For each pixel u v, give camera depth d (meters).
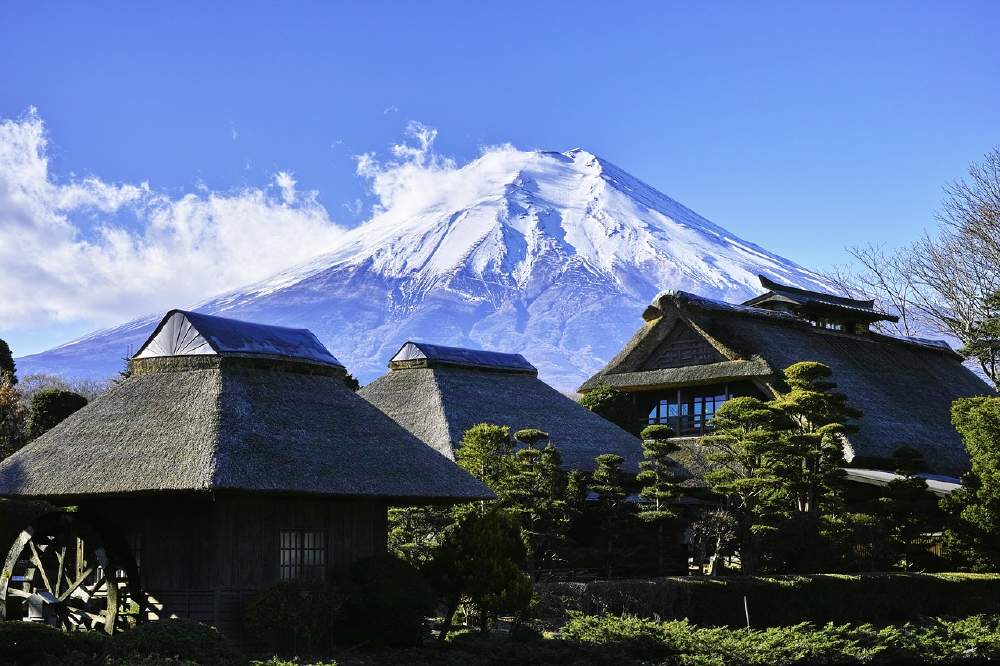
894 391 56.09
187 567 25.11
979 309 69.75
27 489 25.48
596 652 25.75
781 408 40.66
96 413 27.53
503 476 33.12
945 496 41.47
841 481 46.12
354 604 25.34
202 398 26.45
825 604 34.94
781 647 27.45
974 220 69.38
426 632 27.12
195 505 25.22
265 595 24.45
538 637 27.00
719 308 54.19
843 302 64.75
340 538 27.59
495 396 43.66
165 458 24.62
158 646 19.50
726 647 27.06
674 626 28.55
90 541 24.67
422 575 27.22
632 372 57.38
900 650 29.27
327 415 28.00
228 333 28.42
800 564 38.59
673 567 41.09
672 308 55.22
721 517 37.69
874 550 39.16
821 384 43.09
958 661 29.62
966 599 37.47
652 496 38.00
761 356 51.56
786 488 38.44
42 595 25.64
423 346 44.47
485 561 26.66
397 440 28.56
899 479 42.12
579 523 39.38
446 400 41.50
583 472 38.94
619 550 38.66
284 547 26.22
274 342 29.19
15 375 56.97
